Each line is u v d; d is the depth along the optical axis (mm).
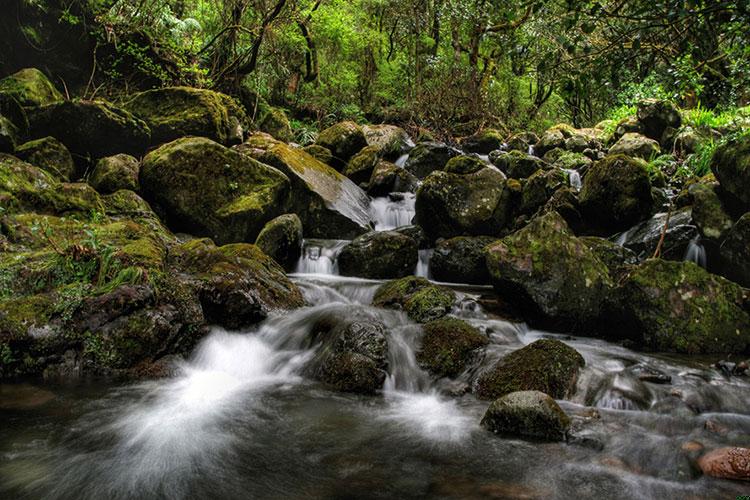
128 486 2811
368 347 4645
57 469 2959
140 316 4621
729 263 6223
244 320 5477
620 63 3824
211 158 7867
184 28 10852
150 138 8781
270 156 9156
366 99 18672
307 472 3014
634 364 4648
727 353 5102
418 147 12945
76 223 6129
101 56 9734
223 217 7711
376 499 2705
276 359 5039
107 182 7574
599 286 5801
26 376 4281
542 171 9094
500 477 2957
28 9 8508
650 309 5320
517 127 20312
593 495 2760
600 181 7785
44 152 7445
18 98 7766
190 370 4723
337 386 4477
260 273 6133
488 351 4785
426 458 3195
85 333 4461
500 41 5605
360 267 7719
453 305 5984
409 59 18750
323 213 8891
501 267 6043
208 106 9328
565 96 4020
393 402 4203
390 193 11070
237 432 3551
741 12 3230
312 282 7031
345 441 3439
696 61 4738
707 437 3451
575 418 3717
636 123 12680
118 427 3535
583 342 5555
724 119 10906
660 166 10000
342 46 16906
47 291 4809
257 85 12859
